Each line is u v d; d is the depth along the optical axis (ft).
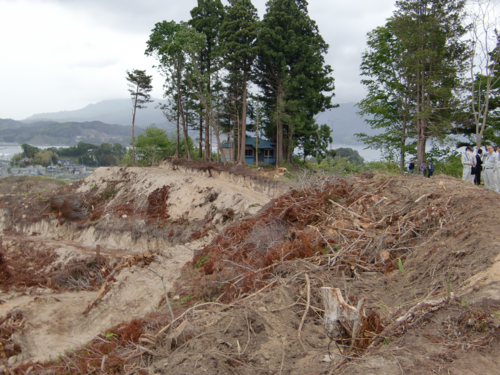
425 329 15.52
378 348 15.47
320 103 138.00
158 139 208.95
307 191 42.11
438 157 98.73
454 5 80.38
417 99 89.76
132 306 59.88
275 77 130.52
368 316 17.34
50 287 83.87
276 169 115.75
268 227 38.63
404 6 85.76
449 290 17.61
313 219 36.14
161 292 60.44
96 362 22.33
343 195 38.04
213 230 86.89
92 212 134.62
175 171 144.87
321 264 26.37
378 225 29.66
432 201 28.91
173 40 136.15
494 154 38.83
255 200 89.45
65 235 130.31
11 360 49.65
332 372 14.69
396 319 16.97
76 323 60.08
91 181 158.51
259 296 23.38
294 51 121.90
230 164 127.65
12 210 149.59
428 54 80.74
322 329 19.01
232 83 135.03
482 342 13.44
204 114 149.28
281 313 20.79
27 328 57.52
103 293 65.46
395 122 107.55
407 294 19.98
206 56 151.02
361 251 26.55
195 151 222.69
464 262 19.57
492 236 20.15
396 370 13.30
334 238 29.27
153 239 103.60
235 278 29.35
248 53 117.39
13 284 88.07
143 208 121.08
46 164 521.24
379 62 106.83
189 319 22.02
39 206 147.54
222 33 124.26
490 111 87.92
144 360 19.27
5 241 124.88
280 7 128.36
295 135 142.41
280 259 28.25
